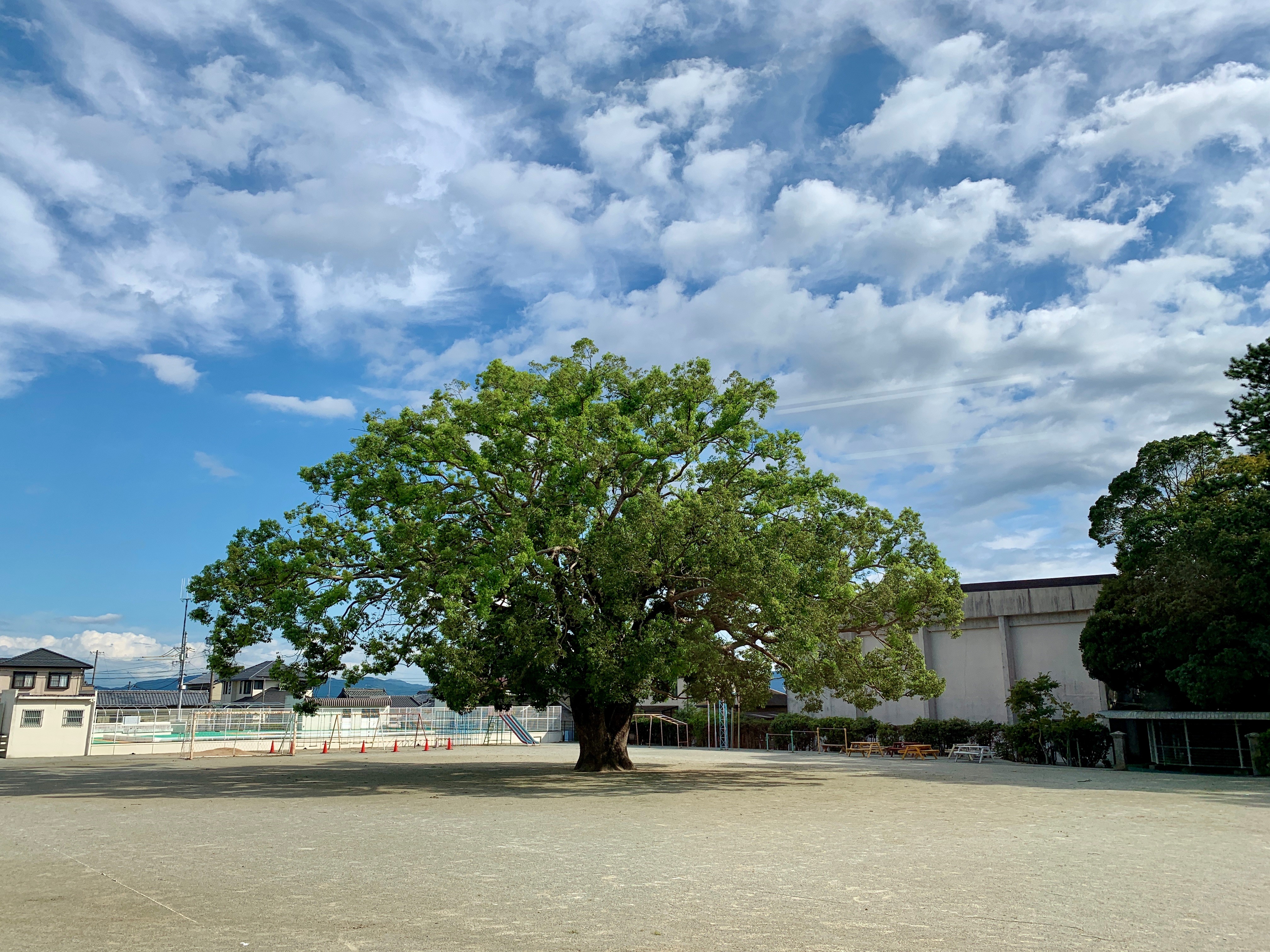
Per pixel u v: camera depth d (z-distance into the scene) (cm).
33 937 659
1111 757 3388
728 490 2277
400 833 1283
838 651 2406
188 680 9394
